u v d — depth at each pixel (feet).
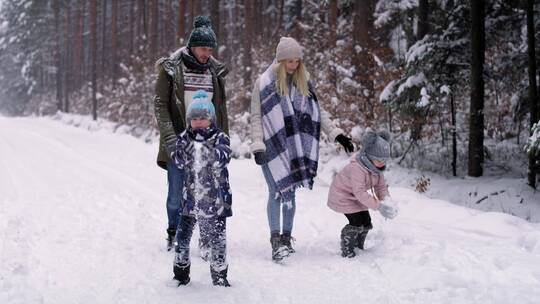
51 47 156.97
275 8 98.48
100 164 40.04
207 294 11.20
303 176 14.56
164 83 14.30
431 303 10.36
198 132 11.38
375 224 17.69
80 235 17.19
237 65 72.43
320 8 56.75
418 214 19.63
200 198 11.34
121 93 86.43
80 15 135.54
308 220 19.25
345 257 14.32
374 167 13.92
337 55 40.63
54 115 138.41
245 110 52.49
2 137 69.05
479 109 35.70
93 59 105.09
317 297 11.07
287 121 14.69
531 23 32.50
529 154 26.09
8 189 27.86
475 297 10.44
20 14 172.96
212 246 11.71
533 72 32.53
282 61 14.62
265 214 20.76
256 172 32.91
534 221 28.89
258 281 12.30
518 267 11.89
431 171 38.42
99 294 11.35
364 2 41.81
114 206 22.77
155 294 11.27
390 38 53.42
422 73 36.24
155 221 19.79
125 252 14.99
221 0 110.42
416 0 46.91
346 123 36.76
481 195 32.71
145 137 67.87
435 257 13.15
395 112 37.83
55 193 26.48
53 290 11.64
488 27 37.78
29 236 16.80
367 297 10.98
